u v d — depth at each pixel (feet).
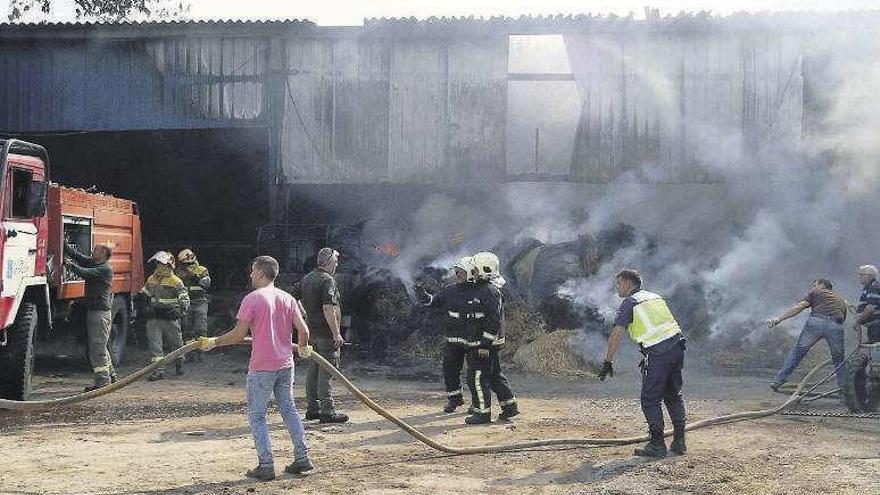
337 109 61.11
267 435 22.74
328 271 31.19
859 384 34.30
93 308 38.01
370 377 44.80
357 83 61.00
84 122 60.90
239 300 58.39
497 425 31.32
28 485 21.59
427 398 37.76
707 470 24.09
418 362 48.93
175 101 61.00
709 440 28.66
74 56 61.05
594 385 42.70
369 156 61.00
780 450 27.02
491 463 25.02
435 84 60.85
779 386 39.24
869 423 32.30
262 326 22.71
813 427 31.35
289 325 23.34
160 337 43.16
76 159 65.16
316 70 61.05
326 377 30.91
